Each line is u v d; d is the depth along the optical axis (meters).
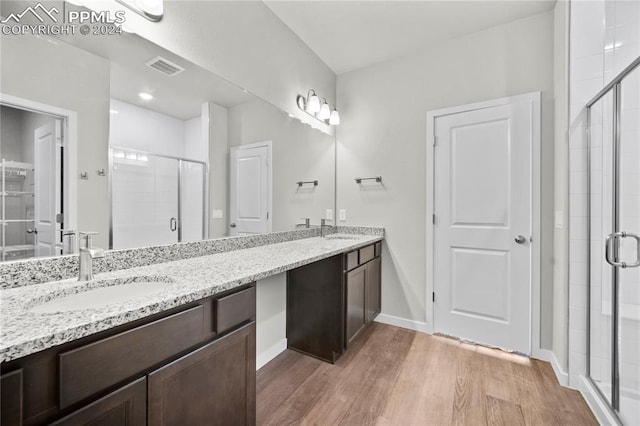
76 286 1.00
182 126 1.56
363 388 1.73
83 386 0.69
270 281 2.10
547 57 2.08
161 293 0.94
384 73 2.78
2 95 0.96
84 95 1.17
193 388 0.98
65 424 0.66
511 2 2.00
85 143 1.17
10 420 0.59
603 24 1.66
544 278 2.08
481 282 2.31
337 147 3.03
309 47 2.56
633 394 1.35
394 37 2.41
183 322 0.94
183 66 1.53
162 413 0.88
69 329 0.65
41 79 1.05
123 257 1.29
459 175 2.40
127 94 1.31
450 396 1.65
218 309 1.07
